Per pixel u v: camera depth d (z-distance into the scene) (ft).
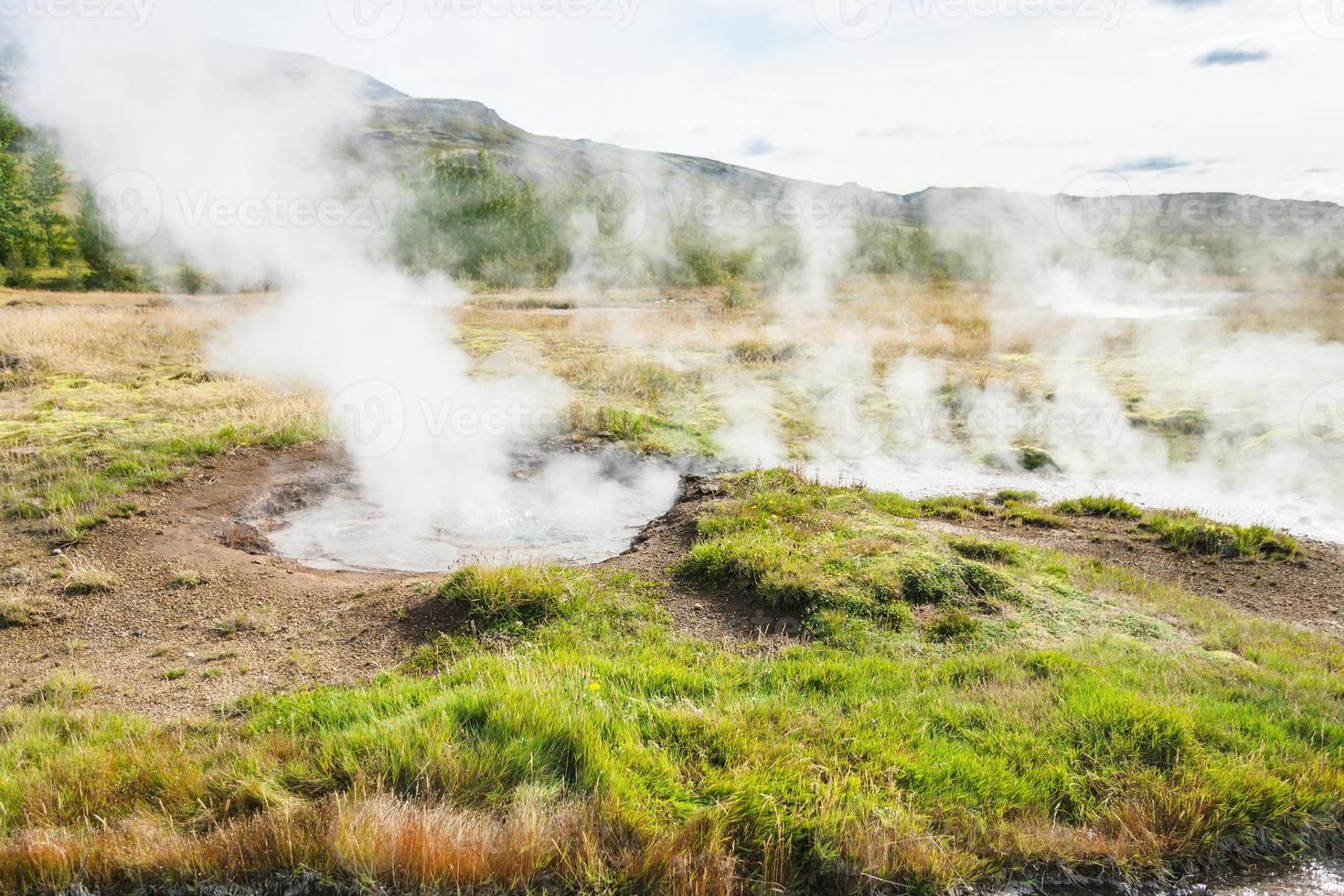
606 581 21.49
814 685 15.87
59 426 33.24
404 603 19.69
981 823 11.64
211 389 41.78
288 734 13.50
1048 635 18.84
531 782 11.73
